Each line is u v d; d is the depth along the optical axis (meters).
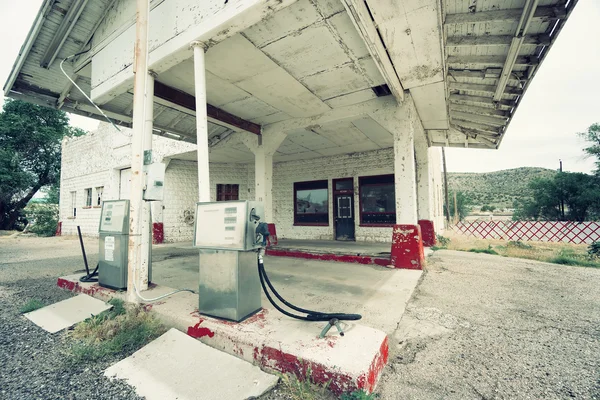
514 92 4.77
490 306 3.17
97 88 4.61
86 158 13.45
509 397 1.62
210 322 2.34
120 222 3.39
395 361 2.04
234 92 5.13
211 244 2.49
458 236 12.36
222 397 1.65
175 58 3.55
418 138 6.70
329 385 1.65
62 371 1.96
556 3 3.04
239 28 3.08
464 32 3.59
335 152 9.76
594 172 15.95
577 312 2.97
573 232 10.30
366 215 9.63
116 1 4.36
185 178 10.55
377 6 2.98
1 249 8.85
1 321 2.85
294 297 3.38
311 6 3.07
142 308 2.81
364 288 3.78
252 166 11.55
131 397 1.68
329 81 4.70
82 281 3.82
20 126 16.23
